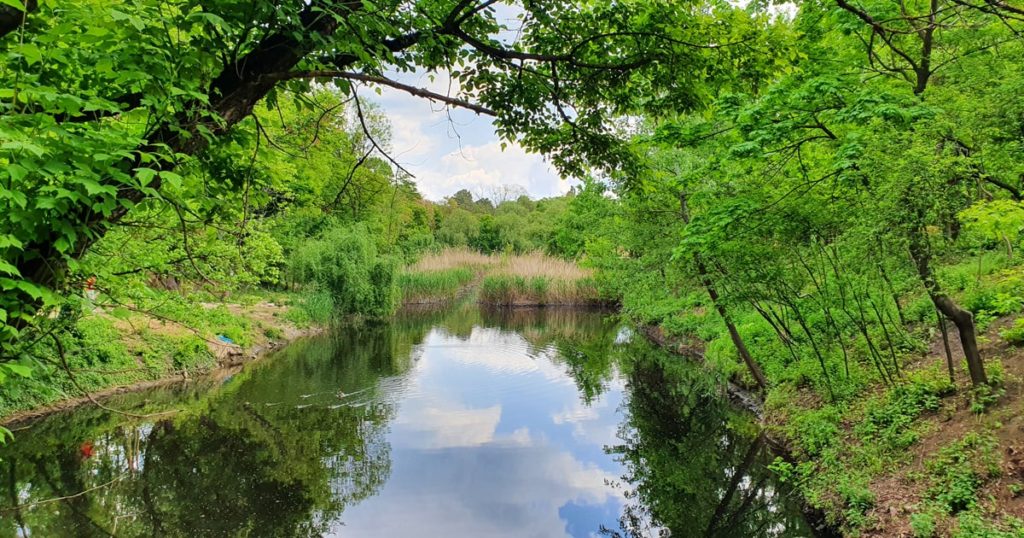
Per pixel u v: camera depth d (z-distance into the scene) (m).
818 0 7.20
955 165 5.46
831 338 8.87
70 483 7.46
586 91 4.75
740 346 10.65
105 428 9.48
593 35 4.50
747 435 9.31
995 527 4.54
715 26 4.45
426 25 3.67
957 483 5.16
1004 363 6.54
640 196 5.49
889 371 7.49
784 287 8.07
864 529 5.39
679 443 9.47
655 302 17.80
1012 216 4.27
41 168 2.27
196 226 3.95
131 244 6.08
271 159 3.51
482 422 10.32
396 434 9.56
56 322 3.54
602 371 14.70
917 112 5.59
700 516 6.97
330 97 5.55
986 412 5.84
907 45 7.23
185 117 2.98
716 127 7.93
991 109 5.44
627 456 8.91
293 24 2.91
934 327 8.33
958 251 6.24
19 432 8.83
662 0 4.52
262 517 6.68
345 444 9.08
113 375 10.84
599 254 16.75
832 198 6.95
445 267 32.94
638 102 5.08
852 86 6.61
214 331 14.57
